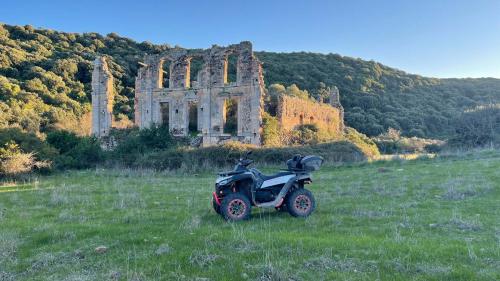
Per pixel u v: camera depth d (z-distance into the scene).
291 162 10.78
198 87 44.50
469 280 5.32
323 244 6.90
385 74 109.00
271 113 44.53
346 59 108.56
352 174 19.73
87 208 12.27
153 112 47.12
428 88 108.94
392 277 5.46
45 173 27.66
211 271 5.86
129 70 82.25
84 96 71.94
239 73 42.34
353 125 78.00
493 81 117.00
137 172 26.36
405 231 8.11
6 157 25.80
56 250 7.38
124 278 5.75
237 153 30.53
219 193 10.34
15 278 6.11
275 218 9.89
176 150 31.67
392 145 64.06
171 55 46.91
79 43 90.19
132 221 9.88
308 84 83.31
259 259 6.26
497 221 8.84
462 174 16.45
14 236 8.39
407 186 14.55
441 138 77.19
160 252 6.83
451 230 8.13
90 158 32.94
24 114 54.22
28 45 81.31
